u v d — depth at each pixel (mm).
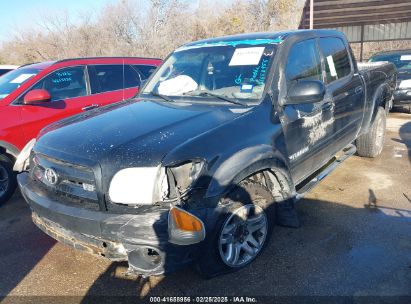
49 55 24203
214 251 2814
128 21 23734
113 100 5777
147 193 2498
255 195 3066
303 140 3605
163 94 3838
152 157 2529
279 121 3295
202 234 2482
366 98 5051
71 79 5500
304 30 4078
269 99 3295
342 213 4047
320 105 3869
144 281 3061
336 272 3055
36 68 5445
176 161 2529
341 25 18422
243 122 3021
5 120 4684
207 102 3455
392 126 7930
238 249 3020
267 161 3016
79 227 2629
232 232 2924
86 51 23156
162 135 2744
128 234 2480
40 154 3012
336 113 4219
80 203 2709
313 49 4039
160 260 2596
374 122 5410
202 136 2740
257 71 3467
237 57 3695
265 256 3303
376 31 18469
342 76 4527
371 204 4230
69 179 2773
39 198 2914
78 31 24094
